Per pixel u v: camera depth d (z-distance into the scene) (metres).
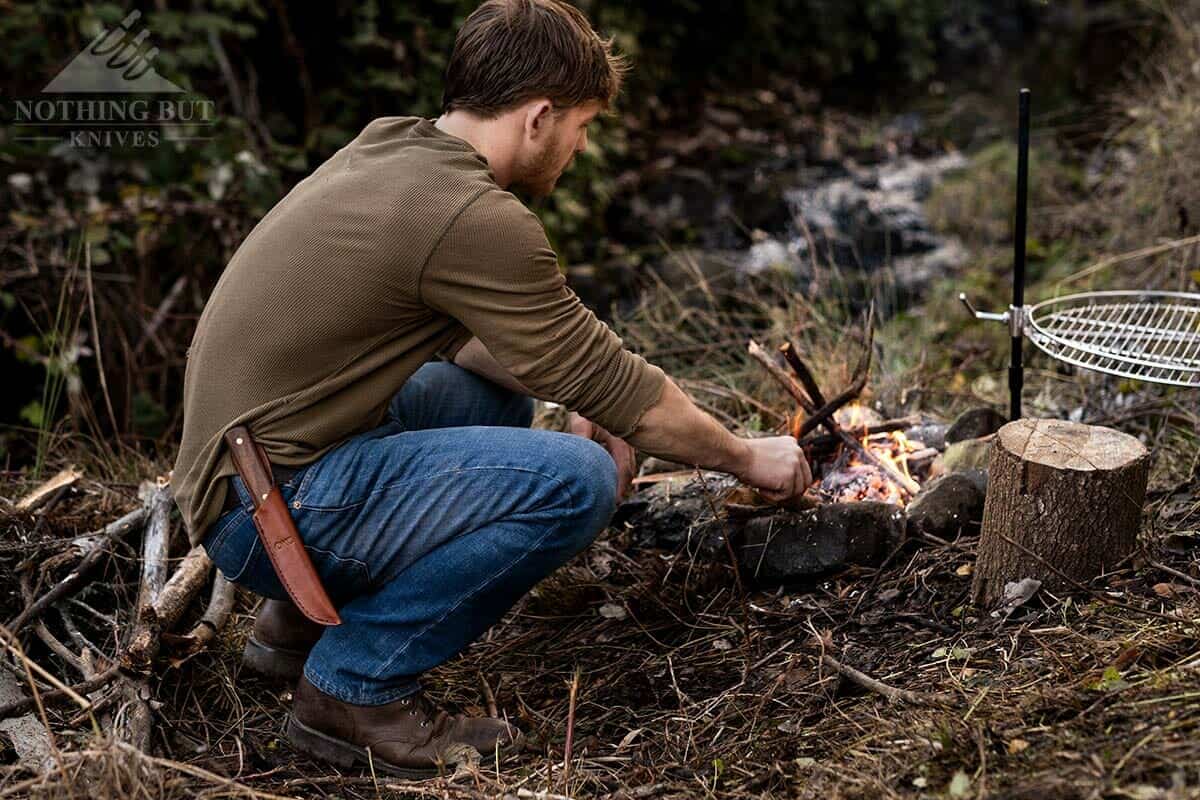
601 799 1.88
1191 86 4.81
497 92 1.93
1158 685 1.78
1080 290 4.37
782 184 6.39
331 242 1.85
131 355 4.04
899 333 4.21
